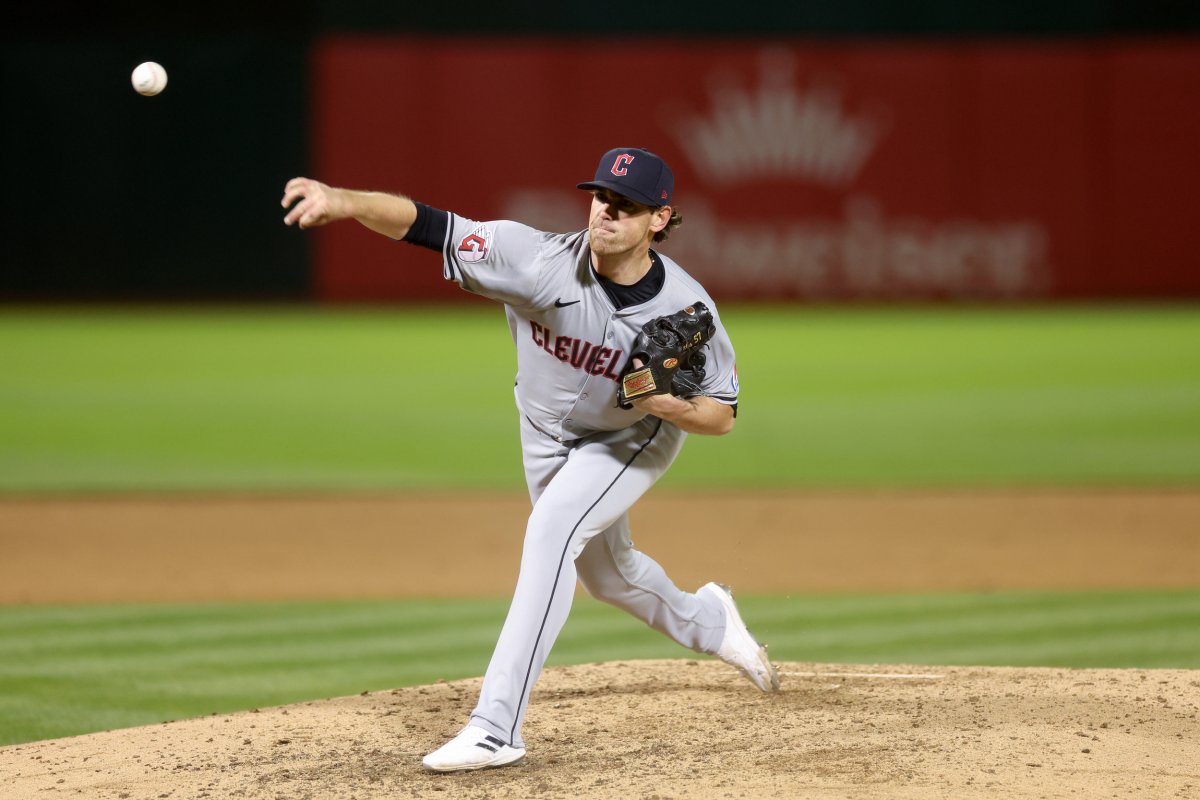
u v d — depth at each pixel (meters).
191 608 25.67
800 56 86.75
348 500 37.28
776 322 82.00
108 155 85.88
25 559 30.14
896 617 24.56
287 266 88.38
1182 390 56.25
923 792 13.88
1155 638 22.70
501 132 86.88
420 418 50.84
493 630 23.97
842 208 87.88
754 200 87.75
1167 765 14.71
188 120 86.00
